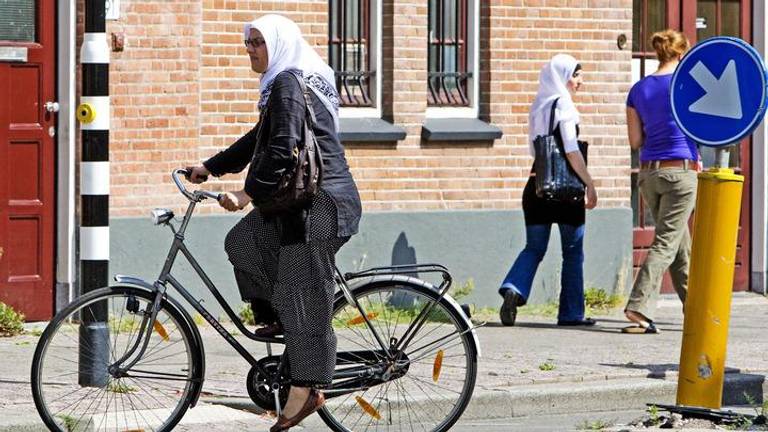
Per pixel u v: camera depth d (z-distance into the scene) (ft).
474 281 134.00
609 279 140.26
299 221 72.02
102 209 87.45
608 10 139.85
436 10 134.31
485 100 135.33
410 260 130.93
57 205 117.19
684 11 147.95
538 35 136.87
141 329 75.05
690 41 148.25
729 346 114.42
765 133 150.51
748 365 104.58
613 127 140.56
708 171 83.10
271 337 74.74
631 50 142.10
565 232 123.13
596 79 139.54
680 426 81.10
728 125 82.33
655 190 120.47
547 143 120.16
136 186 118.52
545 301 137.28
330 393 75.20
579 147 121.19
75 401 75.41
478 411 90.12
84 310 75.20
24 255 116.26
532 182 122.83
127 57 117.60
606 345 112.68
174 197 120.06
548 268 137.18
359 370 75.72
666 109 119.24
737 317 135.64
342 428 76.64
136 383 75.56
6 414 79.10
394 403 76.59
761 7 151.23
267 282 73.77
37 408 75.05
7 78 115.24
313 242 72.43
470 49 135.13
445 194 133.08
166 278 75.36
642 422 82.94
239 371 96.22
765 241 151.23
